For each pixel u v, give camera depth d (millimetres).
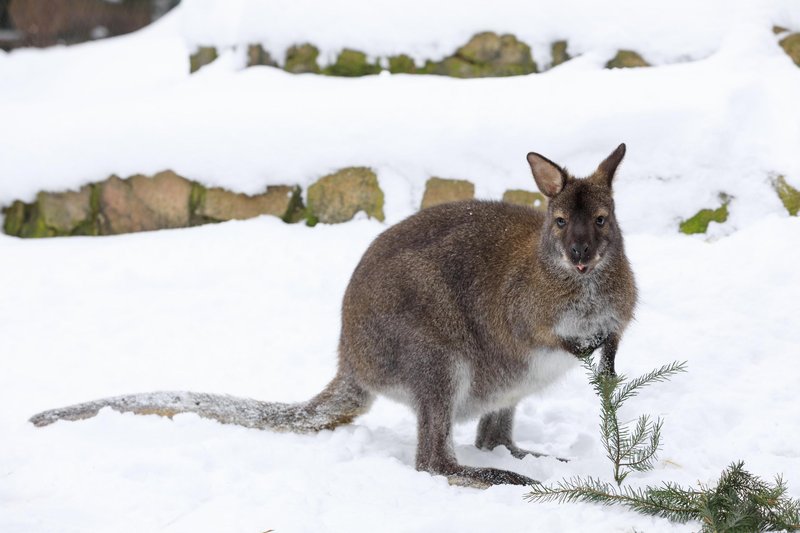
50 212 13844
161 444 7613
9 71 18578
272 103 13430
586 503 6332
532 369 7660
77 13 23891
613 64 13031
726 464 7164
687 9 13070
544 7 13305
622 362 9148
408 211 12406
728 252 10641
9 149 14203
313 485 6621
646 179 11719
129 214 13586
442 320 7516
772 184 11320
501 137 12266
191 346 10180
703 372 8883
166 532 5910
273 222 12852
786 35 12727
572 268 7227
